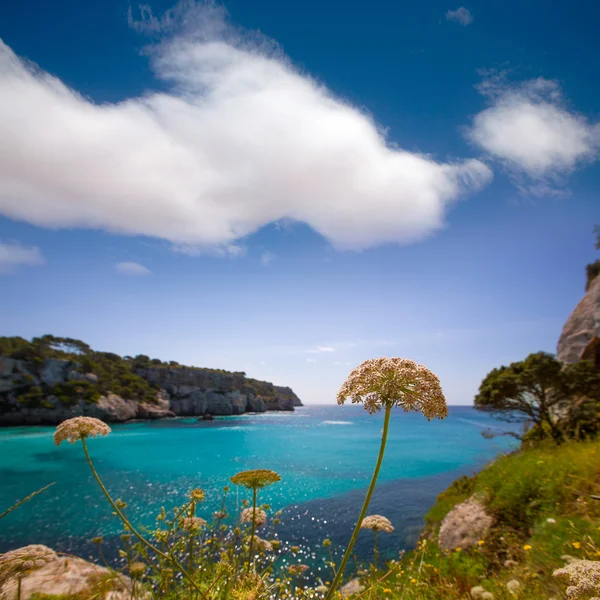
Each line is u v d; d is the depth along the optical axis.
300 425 105.88
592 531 5.94
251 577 2.47
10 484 30.16
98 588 3.45
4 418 82.12
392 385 2.40
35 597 3.23
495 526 8.99
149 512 21.77
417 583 5.15
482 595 4.71
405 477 33.62
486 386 21.62
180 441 62.62
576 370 19.14
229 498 24.05
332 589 2.12
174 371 135.75
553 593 4.36
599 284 24.77
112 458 44.09
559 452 12.04
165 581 3.09
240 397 152.88
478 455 47.97
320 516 21.23
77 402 90.44
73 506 23.17
